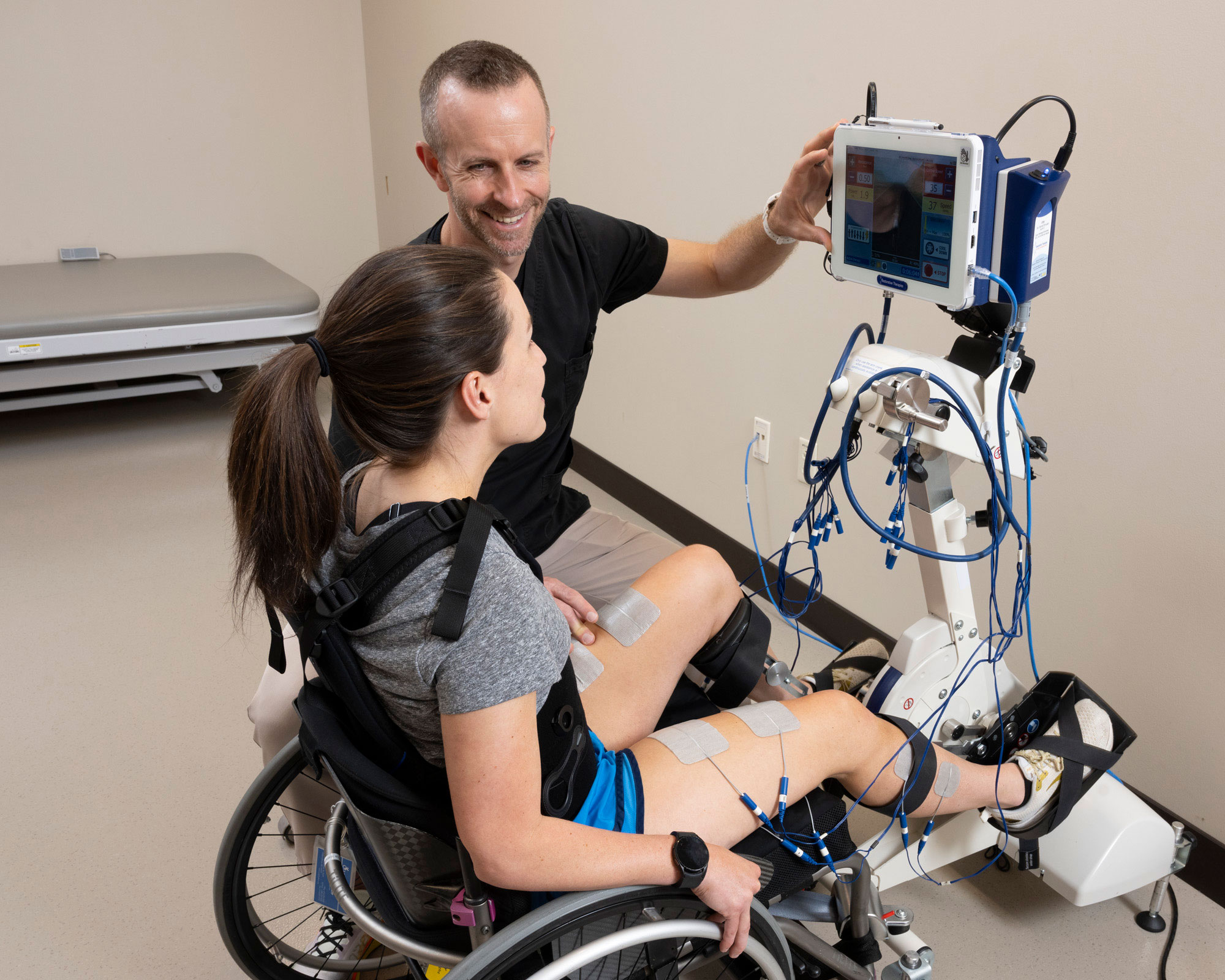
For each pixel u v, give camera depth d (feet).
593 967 3.66
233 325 12.44
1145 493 5.43
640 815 3.64
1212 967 5.15
